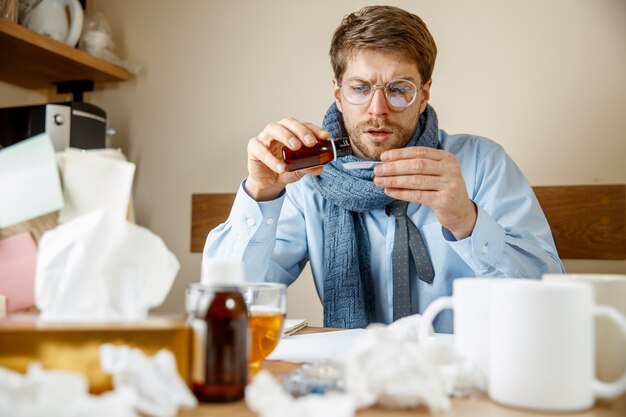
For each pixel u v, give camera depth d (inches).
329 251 49.3
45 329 17.0
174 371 17.1
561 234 60.2
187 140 78.5
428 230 47.8
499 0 63.6
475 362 19.9
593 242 59.1
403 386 16.8
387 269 47.9
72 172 22.2
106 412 14.1
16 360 16.8
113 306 19.7
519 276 36.8
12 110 60.4
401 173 35.9
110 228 20.5
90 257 19.8
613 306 19.9
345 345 27.7
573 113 60.6
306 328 35.6
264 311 22.8
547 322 17.1
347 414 14.7
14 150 22.7
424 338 21.3
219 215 75.1
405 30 44.4
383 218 49.5
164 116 80.0
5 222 21.9
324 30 71.7
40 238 22.4
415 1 67.1
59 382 14.6
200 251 76.1
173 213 78.6
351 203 48.4
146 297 20.1
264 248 41.8
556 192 60.5
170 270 20.7
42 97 83.7
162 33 80.9
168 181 79.2
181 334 18.1
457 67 65.2
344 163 50.2
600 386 17.5
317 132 36.2
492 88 63.7
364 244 49.0
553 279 21.3
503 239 36.6
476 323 20.0
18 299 22.1
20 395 14.3
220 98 77.1
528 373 17.2
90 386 17.1
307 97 72.4
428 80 49.3
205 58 78.2
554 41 61.3
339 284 47.6
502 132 63.2
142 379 15.9
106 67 75.9
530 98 62.2
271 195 40.9
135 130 81.3
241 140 75.7
